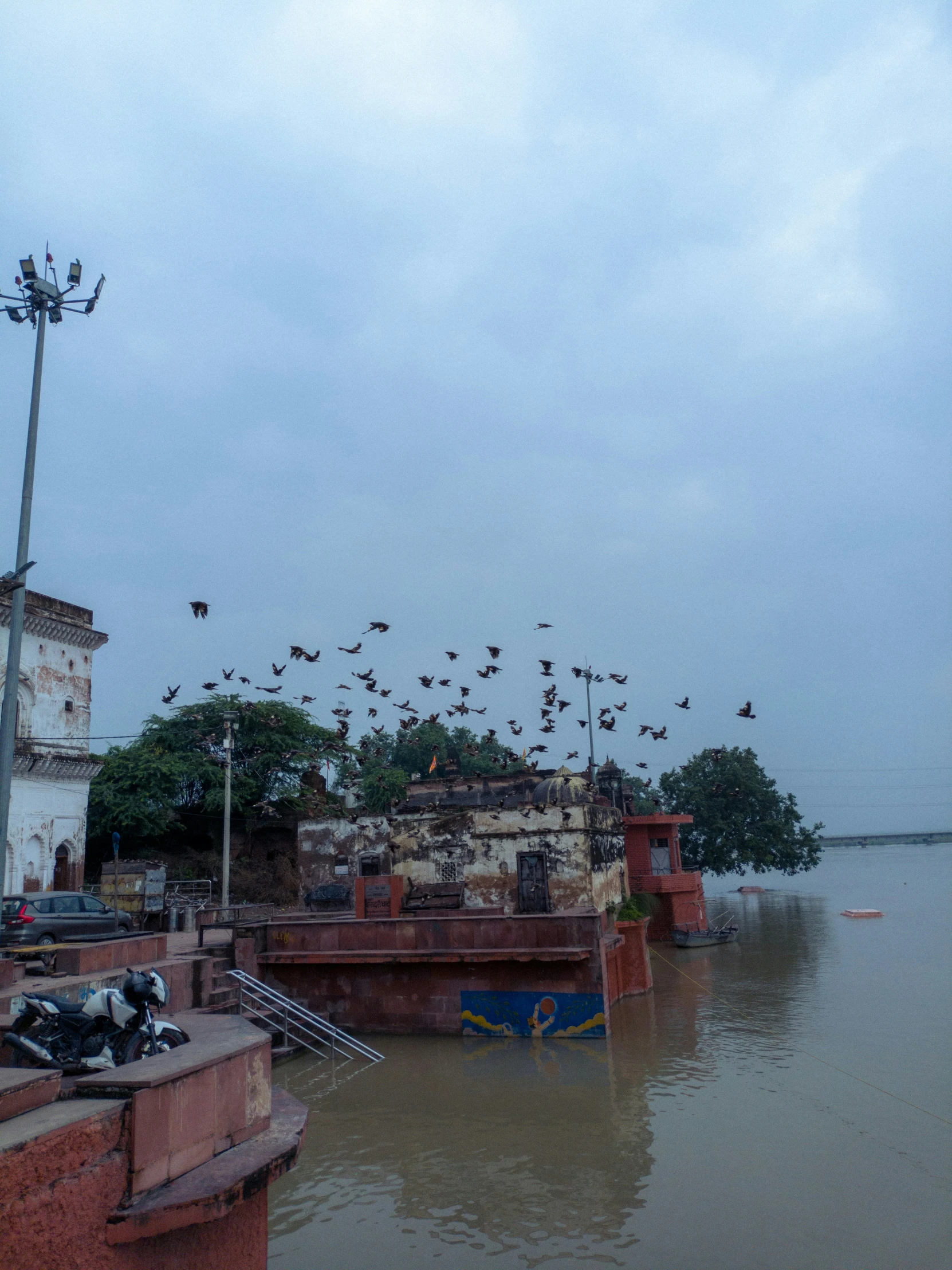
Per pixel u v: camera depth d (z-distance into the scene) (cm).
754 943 3931
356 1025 2069
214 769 3972
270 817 4275
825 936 4128
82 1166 468
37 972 1451
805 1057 1777
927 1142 1271
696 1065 1742
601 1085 1611
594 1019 1975
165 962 1661
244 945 2112
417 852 2533
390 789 4531
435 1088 1605
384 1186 1135
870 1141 1278
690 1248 950
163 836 4181
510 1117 1420
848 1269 902
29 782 2961
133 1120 499
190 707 4212
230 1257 600
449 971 2056
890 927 4412
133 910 2883
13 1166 426
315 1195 1107
